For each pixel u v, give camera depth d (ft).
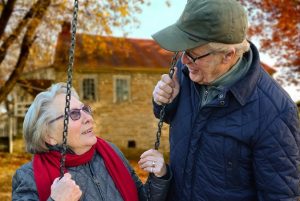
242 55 7.59
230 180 7.70
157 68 80.84
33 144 8.18
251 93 7.41
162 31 7.43
